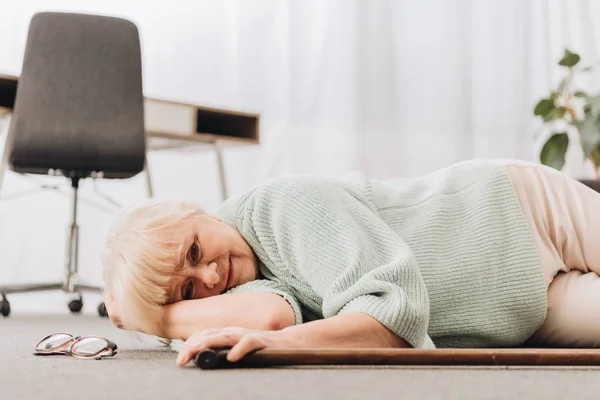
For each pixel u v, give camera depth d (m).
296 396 0.65
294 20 3.28
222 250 1.04
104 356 1.03
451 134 3.46
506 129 3.57
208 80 3.21
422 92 3.44
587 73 3.63
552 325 1.22
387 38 3.38
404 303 0.90
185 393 0.68
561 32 3.62
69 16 2.38
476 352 0.85
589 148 2.88
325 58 3.32
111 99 2.42
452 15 3.47
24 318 2.32
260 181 3.28
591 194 1.29
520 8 3.60
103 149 2.42
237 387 0.70
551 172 1.30
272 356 0.82
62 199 3.01
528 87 3.61
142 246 0.99
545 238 1.24
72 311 2.62
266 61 3.28
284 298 1.00
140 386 0.73
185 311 1.00
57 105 2.37
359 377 0.76
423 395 0.66
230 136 2.98
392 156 3.37
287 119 3.27
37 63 2.35
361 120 3.33
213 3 3.22
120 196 3.11
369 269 0.96
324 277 0.98
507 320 1.12
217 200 3.22
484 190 1.17
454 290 1.10
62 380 0.78
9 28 2.96
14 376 0.81
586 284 1.23
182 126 2.69
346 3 3.34
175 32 3.18
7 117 2.62
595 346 1.23
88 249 3.03
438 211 1.14
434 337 1.12
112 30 2.42
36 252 2.97
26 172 2.48
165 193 3.16
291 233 1.03
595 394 0.68
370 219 1.03
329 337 0.87
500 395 0.67
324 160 3.31
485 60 3.56
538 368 0.85
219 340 0.83
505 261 1.12
